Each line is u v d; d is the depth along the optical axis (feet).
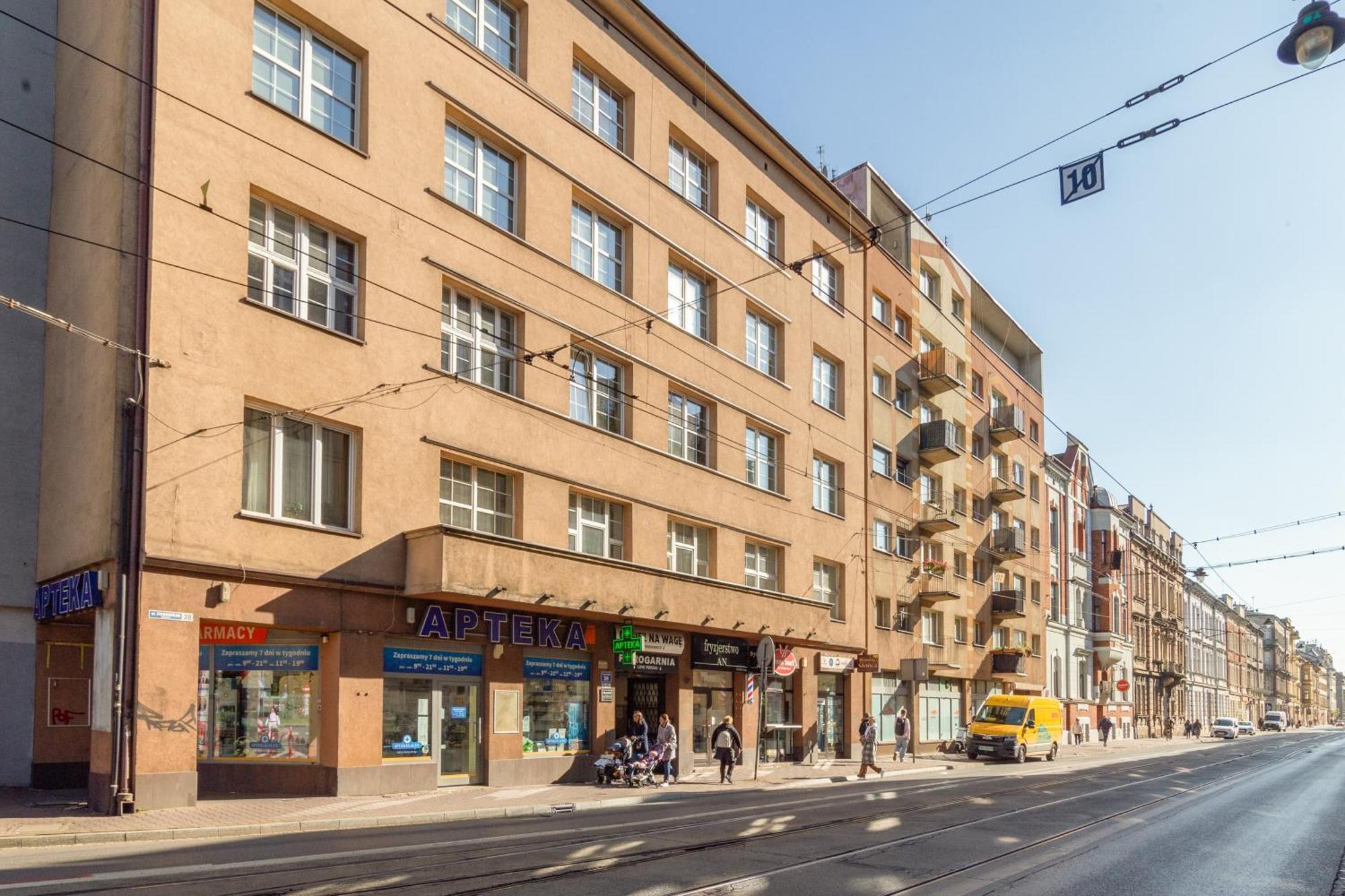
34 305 62.28
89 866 34.32
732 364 96.22
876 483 123.24
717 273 95.14
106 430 52.31
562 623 73.41
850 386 118.93
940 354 137.18
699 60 93.50
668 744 74.84
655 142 88.94
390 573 61.52
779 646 98.99
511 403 71.15
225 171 55.26
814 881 34.91
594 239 82.02
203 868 33.78
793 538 103.86
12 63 62.80
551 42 78.18
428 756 63.98
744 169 101.60
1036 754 120.47
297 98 60.44
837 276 119.44
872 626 119.75
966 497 152.05
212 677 59.93
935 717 137.49
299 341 58.03
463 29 72.02
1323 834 53.21
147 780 48.98
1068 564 198.90
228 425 54.08
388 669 61.36
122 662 49.03
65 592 55.01
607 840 42.57
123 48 54.24
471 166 71.56
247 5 57.26
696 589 82.38
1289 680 483.10
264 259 57.67
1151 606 252.62
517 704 69.67
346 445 61.21
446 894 29.94
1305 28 29.22
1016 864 40.16
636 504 82.12
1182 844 47.50
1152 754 149.79
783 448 103.91
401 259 64.44
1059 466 198.80
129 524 49.96
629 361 82.94
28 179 62.85
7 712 59.88
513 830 46.01
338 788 57.00
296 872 33.30
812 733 104.94
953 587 144.56
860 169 127.85
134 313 51.75
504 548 64.49
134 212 52.54
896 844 44.11
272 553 55.42
